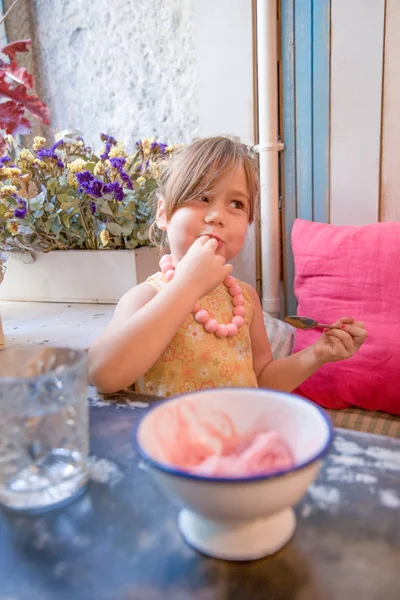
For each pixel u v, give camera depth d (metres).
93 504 0.37
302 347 1.17
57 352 0.45
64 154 1.27
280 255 1.42
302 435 0.36
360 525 0.34
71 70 1.59
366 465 0.42
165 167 1.01
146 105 1.50
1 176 0.97
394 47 1.19
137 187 1.22
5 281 1.29
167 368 0.80
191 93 1.42
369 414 1.08
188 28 1.39
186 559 0.32
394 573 0.30
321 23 1.25
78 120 1.62
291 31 1.29
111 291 1.21
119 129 1.56
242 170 0.86
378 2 1.18
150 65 1.47
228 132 1.38
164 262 0.88
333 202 1.33
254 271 1.42
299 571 0.30
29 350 0.44
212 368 0.81
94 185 1.09
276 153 1.32
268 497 0.29
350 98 1.26
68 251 1.21
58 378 0.39
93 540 0.33
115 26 1.49
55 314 1.12
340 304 1.13
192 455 0.36
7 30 1.53
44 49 1.61
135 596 0.29
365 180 1.29
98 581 0.30
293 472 0.29
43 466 0.39
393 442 0.45
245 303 0.93
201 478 0.28
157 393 0.80
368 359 1.07
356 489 0.38
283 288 1.45
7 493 0.37
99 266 1.20
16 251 1.23
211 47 1.35
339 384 1.10
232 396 0.40
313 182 1.35
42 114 0.67
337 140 1.30
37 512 0.36
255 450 0.35
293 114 1.33
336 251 1.14
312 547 0.32
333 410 1.12
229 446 0.38
